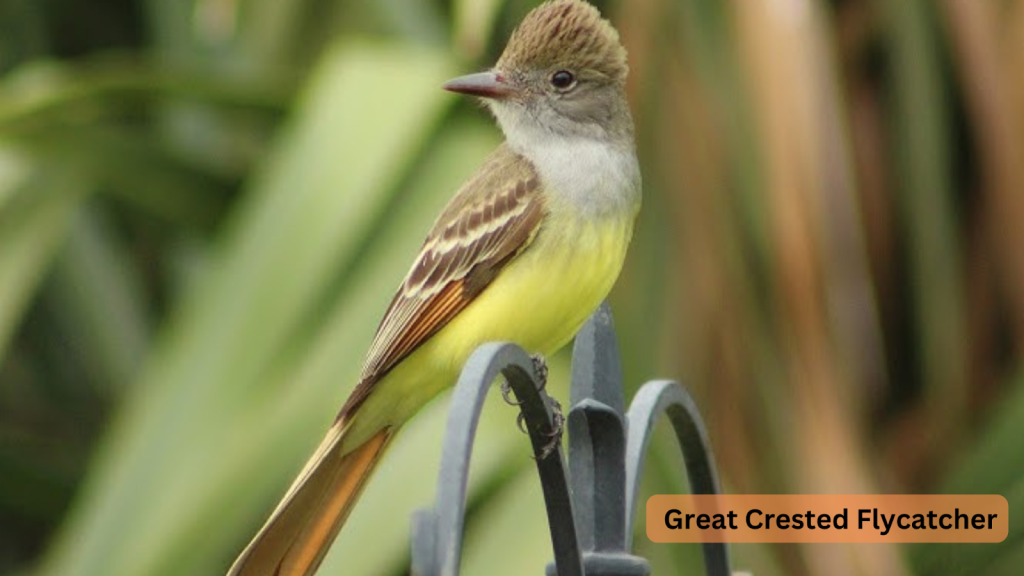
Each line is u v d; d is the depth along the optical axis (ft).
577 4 26.43
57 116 30.22
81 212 36.35
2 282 29.14
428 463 26.48
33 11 39.93
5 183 29.71
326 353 26.20
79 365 38.78
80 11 40.47
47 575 27.32
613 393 20.62
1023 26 31.27
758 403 29.50
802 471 28.96
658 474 26.14
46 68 38.99
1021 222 31.73
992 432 30.89
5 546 37.81
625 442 20.49
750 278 29.81
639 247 29.99
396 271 26.68
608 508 20.33
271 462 25.66
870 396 33.12
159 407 26.25
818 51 29.43
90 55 40.81
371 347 24.75
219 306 26.68
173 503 25.55
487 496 25.57
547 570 19.92
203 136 33.42
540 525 25.09
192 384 26.25
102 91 30.42
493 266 24.41
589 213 24.50
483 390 17.24
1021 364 32.09
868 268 33.63
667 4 29.99
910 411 34.32
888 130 33.91
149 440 26.04
